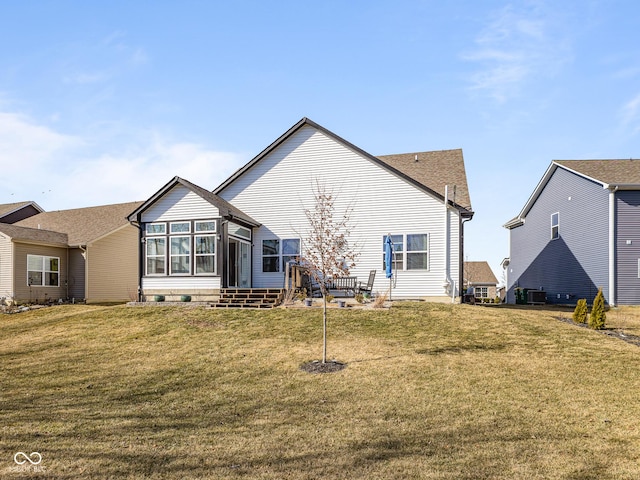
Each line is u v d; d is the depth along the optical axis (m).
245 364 9.98
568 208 22.98
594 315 13.32
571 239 22.59
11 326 16.39
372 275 18.14
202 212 17.81
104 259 27.17
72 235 27.33
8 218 33.75
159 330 13.44
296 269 17.75
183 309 15.92
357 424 6.56
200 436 6.21
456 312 14.58
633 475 4.94
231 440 6.04
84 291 25.86
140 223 18.38
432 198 18.70
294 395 7.98
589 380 8.45
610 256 19.20
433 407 7.20
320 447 5.76
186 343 11.98
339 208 19.56
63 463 5.33
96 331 13.91
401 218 18.92
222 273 17.34
